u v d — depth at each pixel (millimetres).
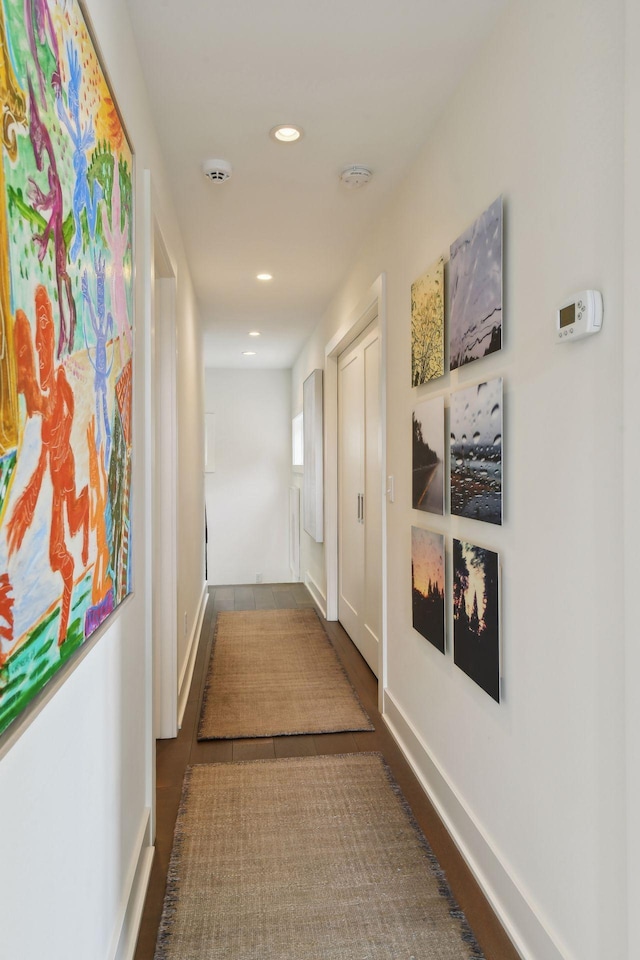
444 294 2037
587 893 1214
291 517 7500
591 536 1206
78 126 967
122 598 1366
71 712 972
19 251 696
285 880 1742
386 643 2898
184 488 3342
